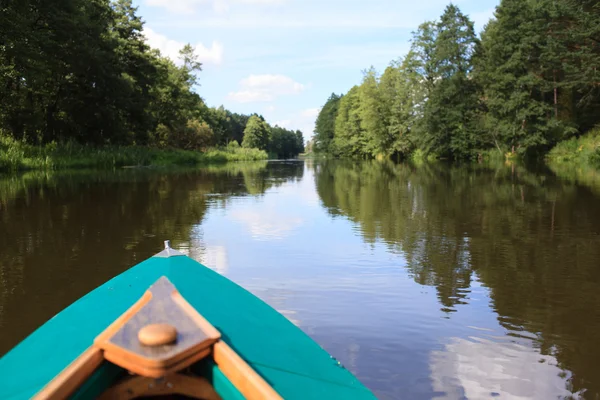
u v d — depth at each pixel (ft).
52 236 24.77
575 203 36.78
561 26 114.21
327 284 16.78
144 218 30.73
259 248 22.49
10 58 82.23
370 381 10.23
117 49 123.65
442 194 45.19
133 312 7.49
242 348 8.31
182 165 121.49
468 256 20.83
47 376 7.36
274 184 60.95
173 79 167.53
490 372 10.63
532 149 118.83
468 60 134.62
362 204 38.68
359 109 227.81
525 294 15.74
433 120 137.59
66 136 112.68
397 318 13.66
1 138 84.17
